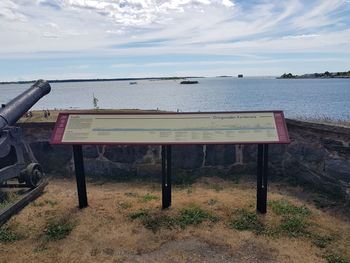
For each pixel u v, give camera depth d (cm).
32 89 758
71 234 468
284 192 604
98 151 752
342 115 2791
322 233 454
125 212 532
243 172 718
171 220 500
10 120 648
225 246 432
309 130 621
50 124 772
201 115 544
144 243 442
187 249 427
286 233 457
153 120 546
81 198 551
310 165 620
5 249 435
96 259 410
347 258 398
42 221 511
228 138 506
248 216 505
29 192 600
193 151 722
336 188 564
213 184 659
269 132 507
